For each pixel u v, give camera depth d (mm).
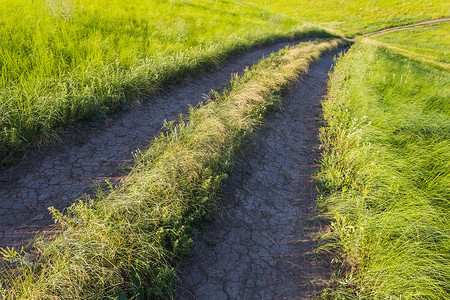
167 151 4375
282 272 3250
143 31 9617
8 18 7359
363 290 2893
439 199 4156
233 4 21719
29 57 5828
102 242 2719
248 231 3754
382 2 42625
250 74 8703
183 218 3449
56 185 3723
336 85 9055
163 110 6324
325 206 4289
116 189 3646
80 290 2377
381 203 3977
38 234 3008
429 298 2719
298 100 8719
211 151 4641
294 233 3848
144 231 3066
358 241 3191
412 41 30984
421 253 3141
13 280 2424
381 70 11492
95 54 6766
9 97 4410
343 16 39156
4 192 3438
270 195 4527
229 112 5875
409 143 5668
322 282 3156
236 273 3154
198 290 2891
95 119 5266
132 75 6477
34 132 4355
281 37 17203
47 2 8773
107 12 10398
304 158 5742
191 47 9195
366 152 4980
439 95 9273
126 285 2609
